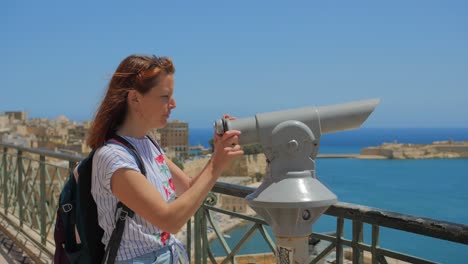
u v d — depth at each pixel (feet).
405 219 6.23
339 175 335.06
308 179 5.85
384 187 265.34
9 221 21.48
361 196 229.66
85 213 6.19
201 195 5.80
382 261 6.66
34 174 19.45
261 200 5.80
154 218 5.75
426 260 6.07
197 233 10.52
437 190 250.37
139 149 6.30
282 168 5.92
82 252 6.28
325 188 5.89
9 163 22.56
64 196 6.51
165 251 6.47
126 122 6.41
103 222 6.16
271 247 8.50
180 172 7.43
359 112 5.96
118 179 5.88
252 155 223.71
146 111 6.25
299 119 5.92
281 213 5.83
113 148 6.03
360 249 6.97
